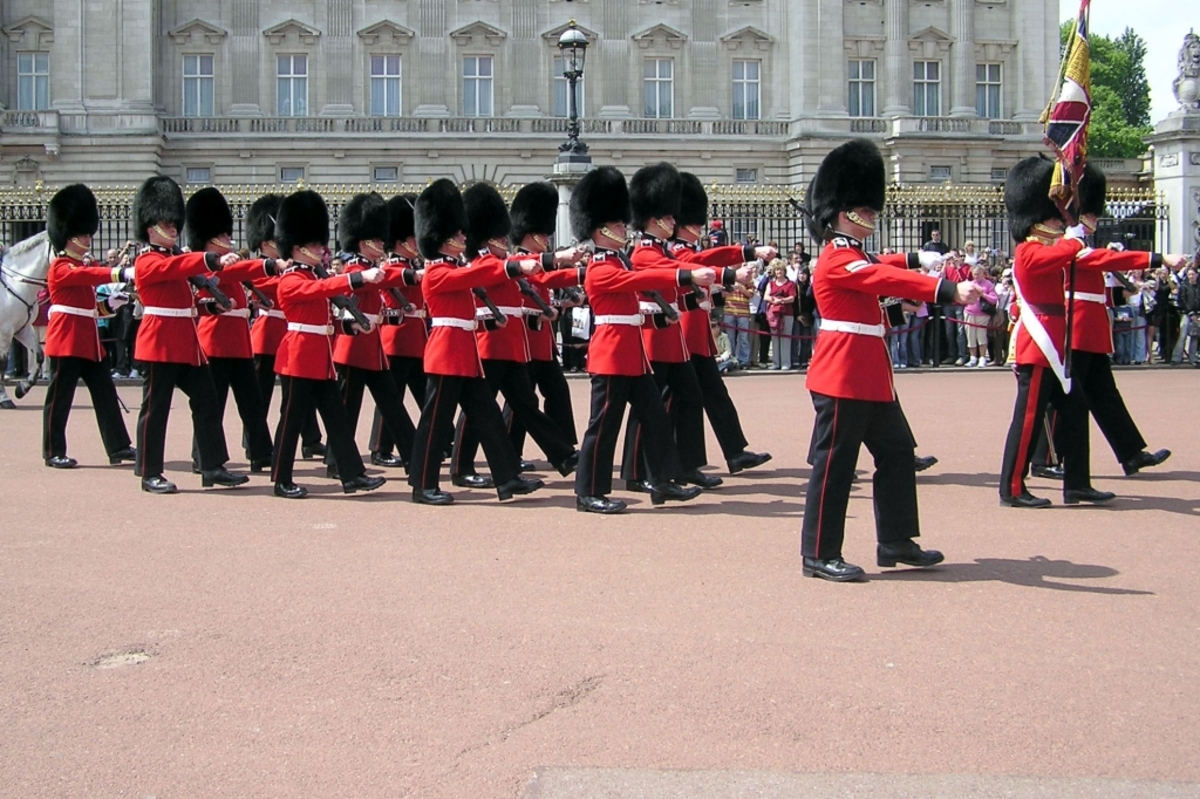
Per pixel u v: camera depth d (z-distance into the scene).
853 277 9.04
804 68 55.66
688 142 55.00
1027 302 11.74
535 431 13.92
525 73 54.97
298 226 12.95
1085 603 8.47
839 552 9.20
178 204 13.17
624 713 6.58
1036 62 57.62
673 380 12.94
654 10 55.84
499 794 5.70
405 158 53.53
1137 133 94.25
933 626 7.97
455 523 11.28
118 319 27.98
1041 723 6.42
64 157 50.66
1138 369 29.64
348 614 8.30
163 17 53.22
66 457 14.90
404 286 14.56
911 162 55.28
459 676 7.13
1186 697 6.75
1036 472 13.80
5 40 51.34
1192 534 10.57
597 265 11.52
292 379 12.66
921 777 5.81
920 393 23.58
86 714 6.65
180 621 8.20
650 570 9.41
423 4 54.31
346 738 6.31
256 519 11.52
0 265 21.31
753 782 5.77
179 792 5.76
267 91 53.72
